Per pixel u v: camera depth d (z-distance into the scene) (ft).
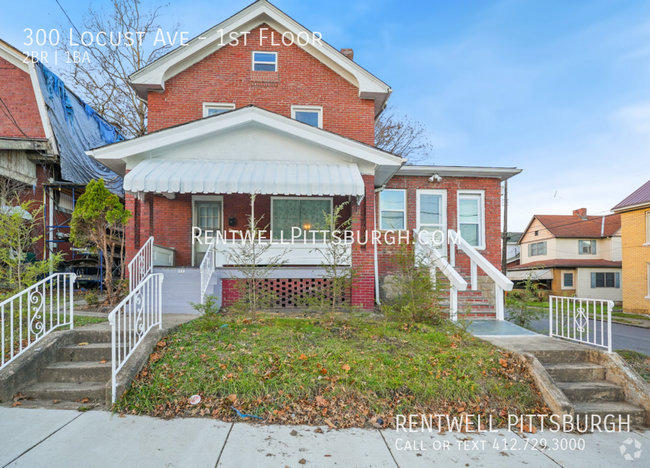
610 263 116.88
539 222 130.21
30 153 46.57
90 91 72.23
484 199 47.52
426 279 28.50
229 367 18.45
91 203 28.81
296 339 22.21
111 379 17.07
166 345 20.89
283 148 34.99
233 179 30.50
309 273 34.35
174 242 41.24
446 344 23.12
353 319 26.61
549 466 13.80
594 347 23.08
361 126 43.80
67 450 13.14
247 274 29.30
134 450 13.28
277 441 14.25
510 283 31.37
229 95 42.73
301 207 41.91
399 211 46.85
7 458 12.51
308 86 43.68
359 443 14.49
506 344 23.66
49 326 22.81
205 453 13.29
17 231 26.27
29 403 16.61
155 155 33.91
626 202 81.87
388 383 18.01
